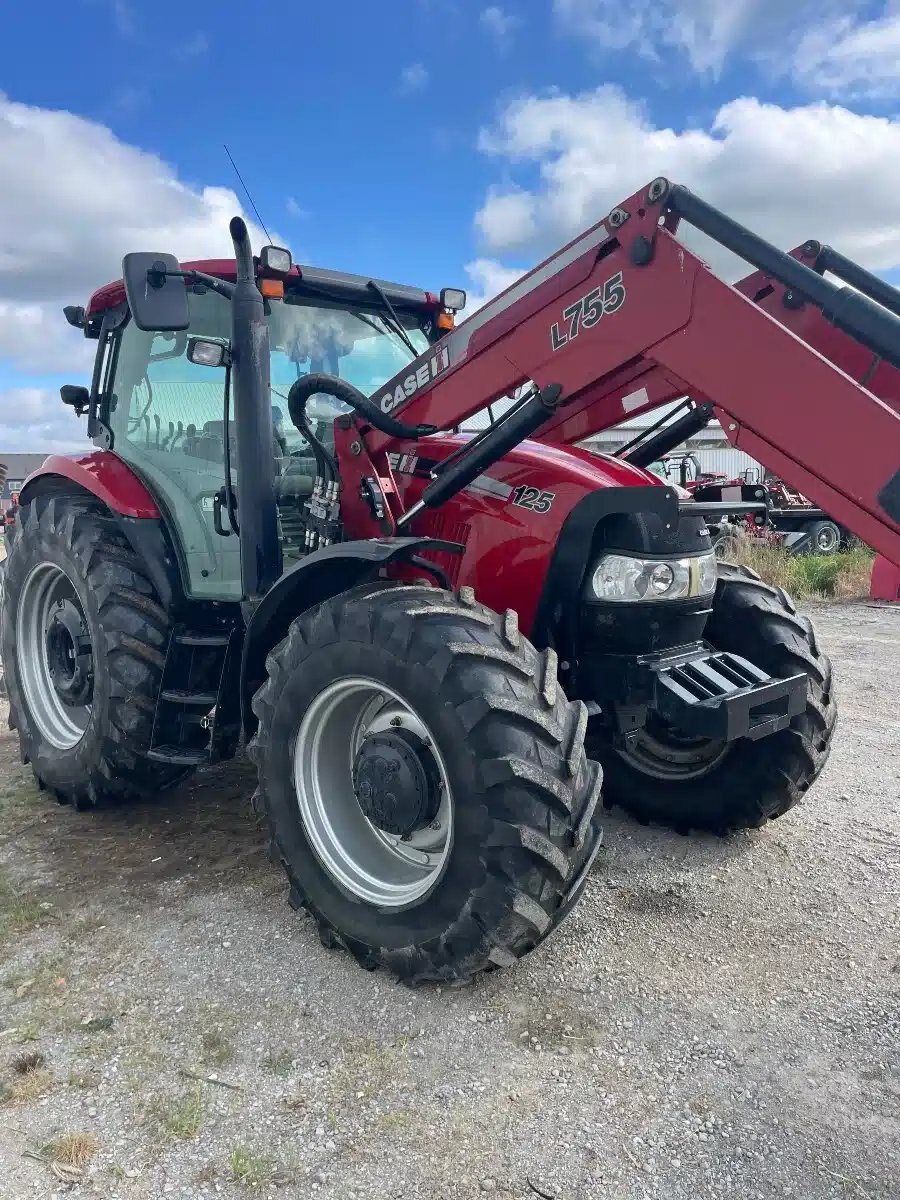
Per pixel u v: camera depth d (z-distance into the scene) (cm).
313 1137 195
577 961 262
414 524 322
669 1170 185
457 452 295
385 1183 182
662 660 285
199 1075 215
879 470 206
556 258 258
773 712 282
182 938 279
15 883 319
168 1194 180
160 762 355
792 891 304
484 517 303
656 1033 229
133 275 289
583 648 295
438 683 230
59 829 370
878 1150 190
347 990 250
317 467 334
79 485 417
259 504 314
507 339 271
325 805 274
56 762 382
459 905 231
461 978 239
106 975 259
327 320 384
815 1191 179
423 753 252
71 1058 222
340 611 256
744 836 351
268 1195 179
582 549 280
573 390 259
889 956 263
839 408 210
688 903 297
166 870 328
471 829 226
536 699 232
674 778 351
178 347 368
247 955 269
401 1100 206
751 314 222
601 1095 207
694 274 230
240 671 321
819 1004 241
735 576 351
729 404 228
